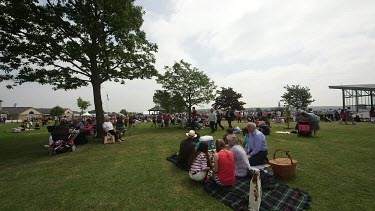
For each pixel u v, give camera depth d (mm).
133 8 13945
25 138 16625
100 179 5852
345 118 21953
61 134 9945
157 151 9383
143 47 14875
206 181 5238
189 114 21672
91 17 12320
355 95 31484
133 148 10289
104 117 12859
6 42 10828
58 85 13312
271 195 4453
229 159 4746
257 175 3875
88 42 12734
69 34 12250
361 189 4887
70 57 12266
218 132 15820
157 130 19688
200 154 5480
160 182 5531
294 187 4980
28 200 4629
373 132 14297
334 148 9203
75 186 5383
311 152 8484
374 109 23672
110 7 11844
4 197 4805
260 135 6105
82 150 10242
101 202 4445
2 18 10336
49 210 4176
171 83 21203
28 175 6422
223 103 48625
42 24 11328
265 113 27672
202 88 21422
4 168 7320
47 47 11711
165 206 4211
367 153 8234
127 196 4711
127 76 14609
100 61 13148
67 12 11883
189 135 7078
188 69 21297
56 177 6156
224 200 4348
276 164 5574
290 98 46812
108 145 11453
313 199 4398
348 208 4035
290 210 3918
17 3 10359
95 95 13977
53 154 9570
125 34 13281
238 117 29891
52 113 67125
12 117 81625
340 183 5238
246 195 4355
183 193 4824
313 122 12961
